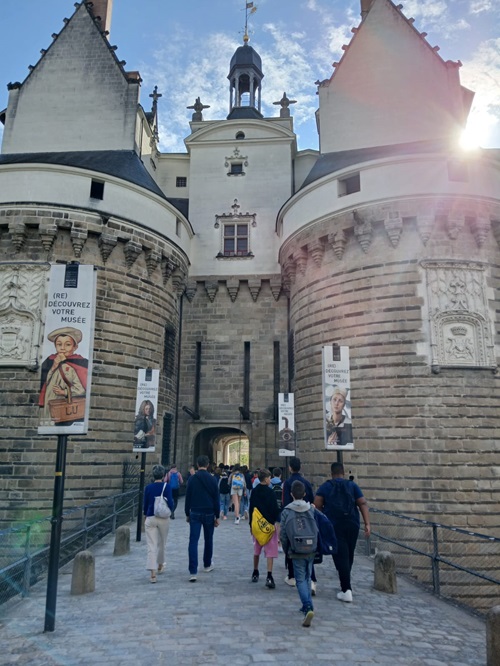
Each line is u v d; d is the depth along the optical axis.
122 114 27.30
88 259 21.58
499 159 20.66
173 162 31.78
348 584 9.12
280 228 27.06
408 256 20.03
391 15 27.48
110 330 21.53
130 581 10.31
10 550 13.69
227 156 30.20
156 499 10.53
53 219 21.02
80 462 19.72
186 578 10.51
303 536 7.77
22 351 20.03
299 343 23.09
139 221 22.92
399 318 19.59
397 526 17.91
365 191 20.86
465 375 18.86
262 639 7.16
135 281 22.83
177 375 27.00
